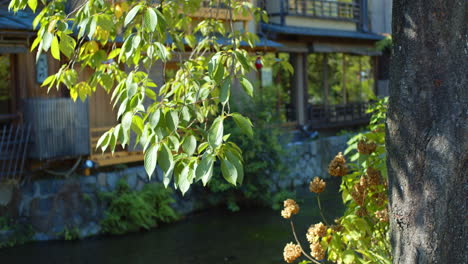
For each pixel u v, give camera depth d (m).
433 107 2.64
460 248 2.60
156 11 2.47
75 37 8.84
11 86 10.47
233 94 12.73
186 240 10.15
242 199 12.91
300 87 18.92
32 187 10.12
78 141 10.38
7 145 9.77
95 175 10.87
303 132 18.00
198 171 2.23
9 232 9.74
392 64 2.82
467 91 2.61
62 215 10.26
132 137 11.10
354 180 3.90
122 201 10.67
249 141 12.32
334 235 3.51
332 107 20.08
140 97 2.53
